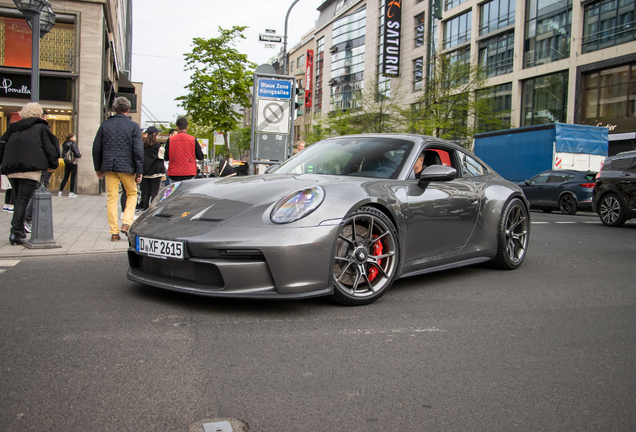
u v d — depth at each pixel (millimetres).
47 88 13984
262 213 3066
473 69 24000
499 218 4602
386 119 27781
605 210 10148
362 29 43531
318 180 3475
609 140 21812
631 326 3068
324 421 1777
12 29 13656
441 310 3299
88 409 1794
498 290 3953
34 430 1635
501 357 2480
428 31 30062
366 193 3348
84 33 14148
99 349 2381
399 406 1916
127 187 5977
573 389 2127
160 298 3330
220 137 20234
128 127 5773
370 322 2971
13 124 5344
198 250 2951
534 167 16266
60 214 8625
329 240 3053
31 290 3494
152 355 2328
